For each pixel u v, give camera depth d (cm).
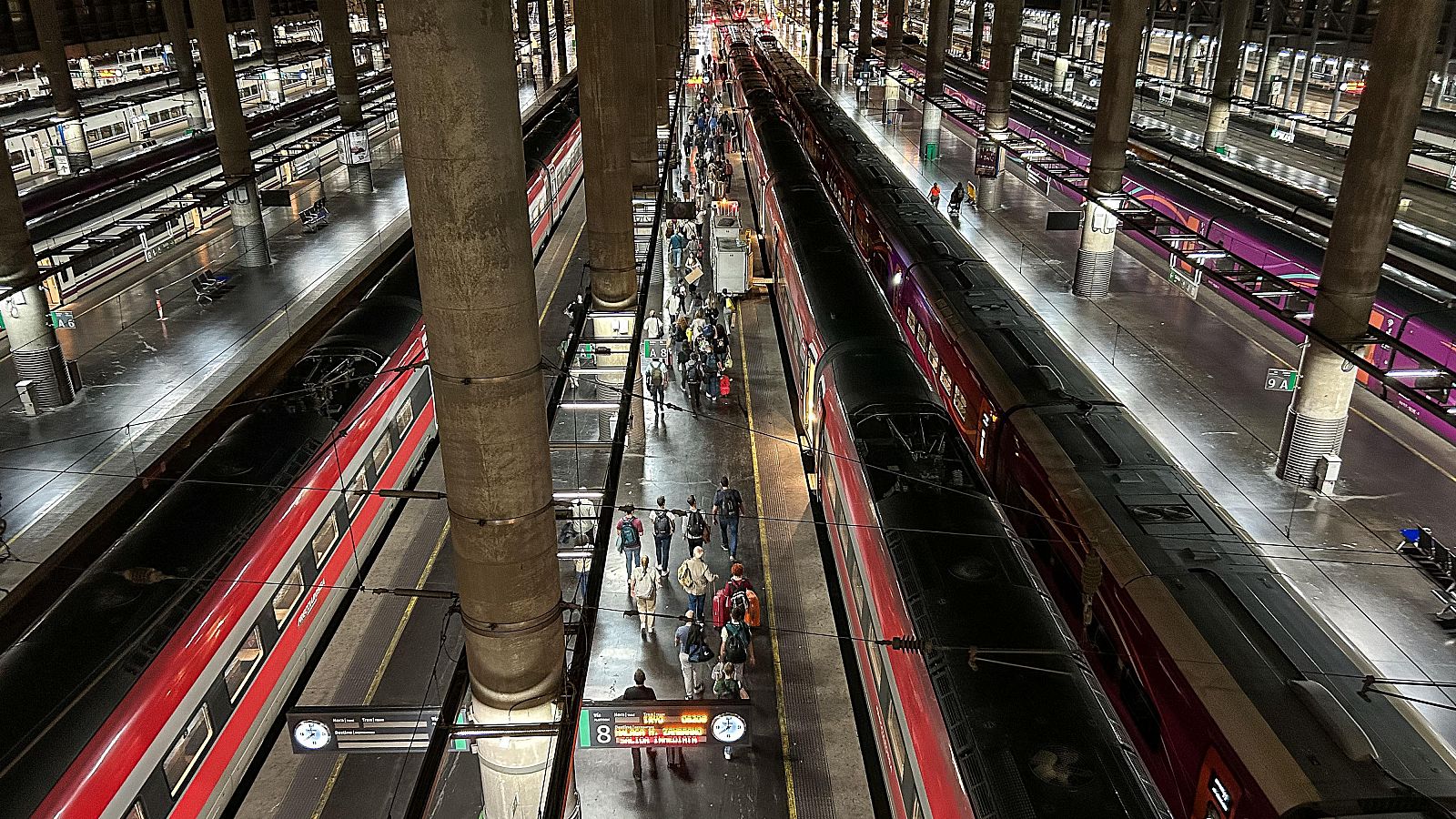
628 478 2148
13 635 1611
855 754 1386
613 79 2259
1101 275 3172
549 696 1167
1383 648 1527
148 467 2094
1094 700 1037
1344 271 1855
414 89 894
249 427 1667
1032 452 1628
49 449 2202
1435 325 2091
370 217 4269
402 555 1894
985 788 920
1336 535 1842
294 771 1369
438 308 985
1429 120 3722
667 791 1317
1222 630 1151
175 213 3130
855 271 2388
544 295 3362
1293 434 2008
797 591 1755
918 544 1309
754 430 2373
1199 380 2538
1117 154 3034
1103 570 1339
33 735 1021
